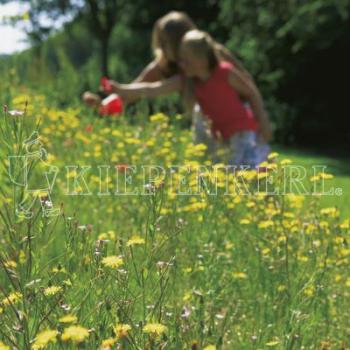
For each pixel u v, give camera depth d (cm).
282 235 439
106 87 723
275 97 3125
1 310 279
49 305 285
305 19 2836
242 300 414
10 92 703
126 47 5378
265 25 3083
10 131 295
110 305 287
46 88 1079
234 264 445
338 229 432
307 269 405
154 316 309
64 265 320
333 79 3003
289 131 2975
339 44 2911
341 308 416
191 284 417
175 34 730
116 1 5250
